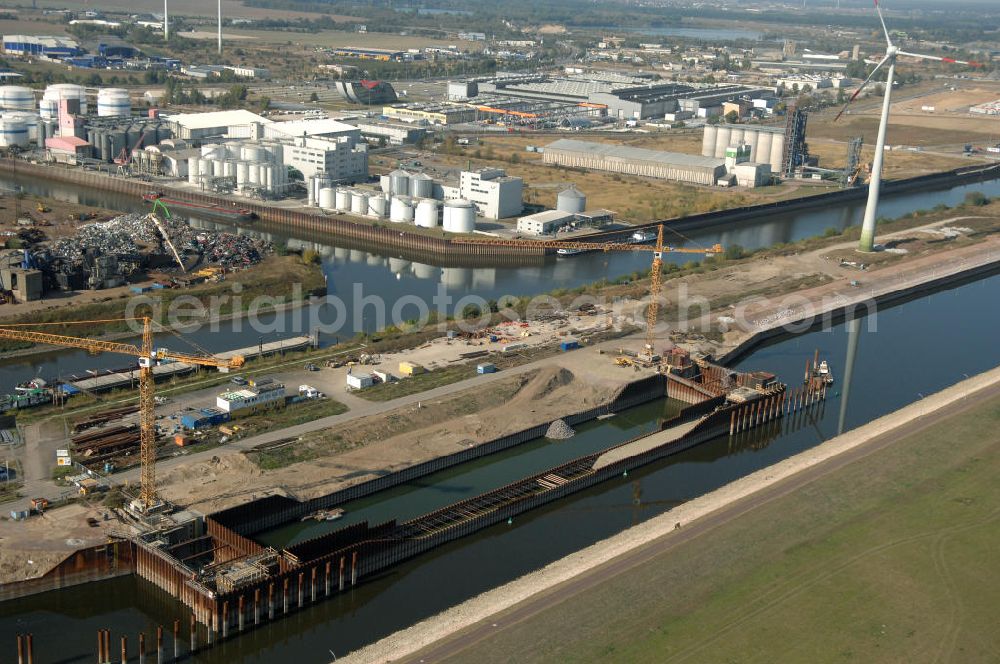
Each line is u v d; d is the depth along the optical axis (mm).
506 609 157375
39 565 159750
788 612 158500
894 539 180750
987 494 197625
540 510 196625
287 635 157375
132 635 154750
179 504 178875
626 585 164625
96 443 197500
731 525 185000
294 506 185000
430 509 192000
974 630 156000
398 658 144375
